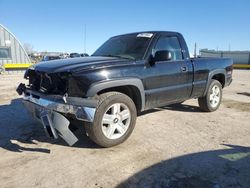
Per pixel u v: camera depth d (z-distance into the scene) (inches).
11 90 415.2
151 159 147.3
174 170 134.4
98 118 151.9
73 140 149.3
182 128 204.5
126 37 214.4
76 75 145.6
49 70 155.7
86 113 146.6
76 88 146.2
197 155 153.0
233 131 199.0
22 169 135.6
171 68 196.7
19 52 878.4
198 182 122.9
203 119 232.1
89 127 152.8
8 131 193.8
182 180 124.7
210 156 151.8
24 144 169.2
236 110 272.5
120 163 142.2
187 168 136.5
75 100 145.3
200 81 229.0
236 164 141.6
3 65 831.1
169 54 179.5
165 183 121.9
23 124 211.0
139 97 178.2
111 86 156.2
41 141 174.4
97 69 153.6
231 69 275.6
